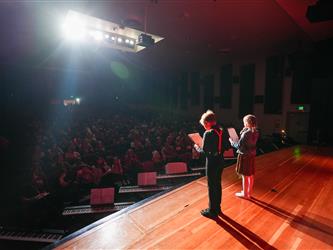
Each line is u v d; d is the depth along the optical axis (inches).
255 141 143.6
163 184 277.1
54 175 265.6
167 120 719.1
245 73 523.2
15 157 392.2
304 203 145.7
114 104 999.6
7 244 185.6
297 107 423.2
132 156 331.0
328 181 189.3
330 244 103.3
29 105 788.6
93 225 119.5
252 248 99.8
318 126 373.7
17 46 418.6
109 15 257.1
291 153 305.1
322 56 355.6
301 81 414.6
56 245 103.2
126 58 572.1
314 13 237.8
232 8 242.2
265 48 411.2
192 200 149.7
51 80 823.7
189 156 352.5
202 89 673.0
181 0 223.1
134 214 131.2
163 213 132.1
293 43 376.8
